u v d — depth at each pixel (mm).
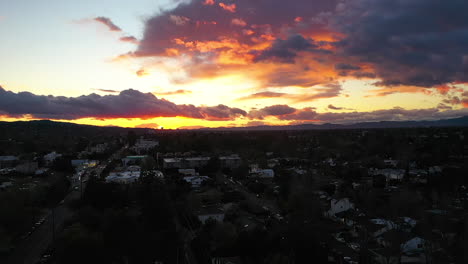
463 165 129500
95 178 95438
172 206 80938
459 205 84688
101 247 57875
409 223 69875
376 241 64062
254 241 59969
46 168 158250
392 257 56094
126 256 61344
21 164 150875
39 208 88062
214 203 93562
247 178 131125
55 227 76500
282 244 60312
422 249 58438
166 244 62875
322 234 65625
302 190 91188
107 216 70438
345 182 117938
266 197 102812
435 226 66875
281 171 137375
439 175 112750
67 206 93875
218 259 56688
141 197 84438
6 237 64500
